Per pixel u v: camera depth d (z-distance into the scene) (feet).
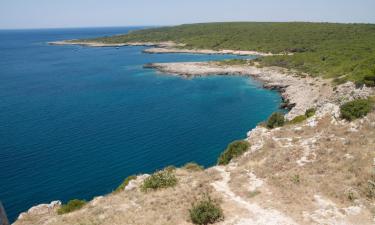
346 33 560.20
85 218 70.90
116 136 186.50
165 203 71.26
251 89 315.58
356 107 102.17
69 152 163.43
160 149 168.66
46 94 297.94
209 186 77.41
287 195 67.21
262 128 145.48
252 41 611.47
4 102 265.95
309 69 351.05
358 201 61.46
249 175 82.64
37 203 120.26
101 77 385.09
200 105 259.19
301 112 208.54
